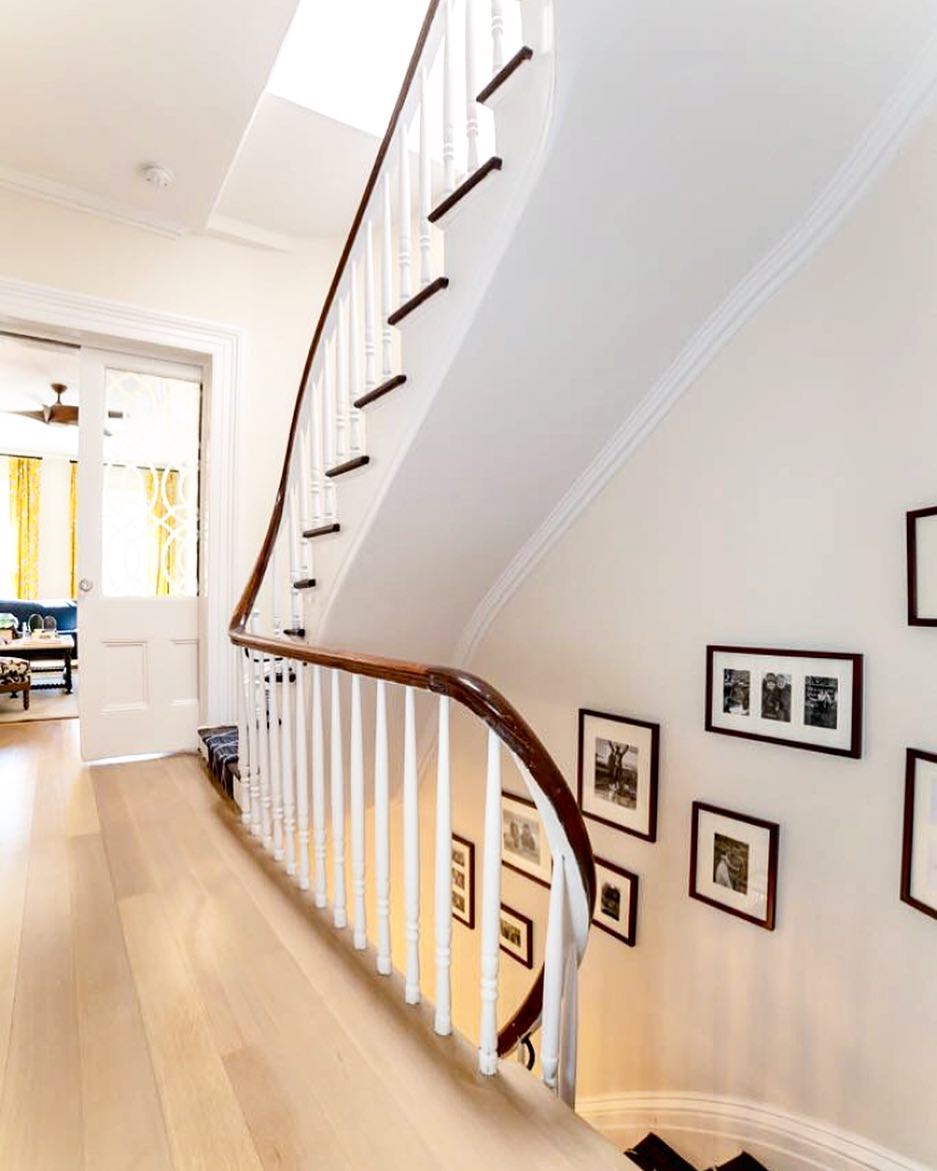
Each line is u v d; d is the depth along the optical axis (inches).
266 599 133.6
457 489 84.6
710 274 68.9
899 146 57.5
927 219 55.8
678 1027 80.4
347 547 89.9
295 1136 42.1
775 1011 69.3
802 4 46.7
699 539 77.7
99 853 86.4
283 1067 48.1
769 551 69.8
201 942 65.1
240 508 131.9
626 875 86.7
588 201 57.4
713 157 56.6
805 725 66.1
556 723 100.3
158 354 128.2
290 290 136.6
